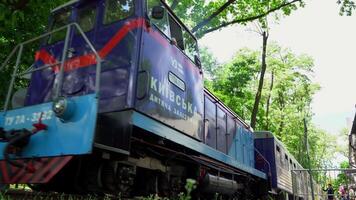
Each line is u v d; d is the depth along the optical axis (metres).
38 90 6.29
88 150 4.30
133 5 5.92
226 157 9.32
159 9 5.84
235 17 15.96
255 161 14.28
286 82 30.47
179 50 6.96
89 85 5.75
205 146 7.79
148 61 5.71
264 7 15.79
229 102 26.33
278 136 31.64
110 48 5.80
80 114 4.56
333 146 54.94
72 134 4.52
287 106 33.12
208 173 8.21
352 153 26.64
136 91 5.29
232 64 27.27
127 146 4.90
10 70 7.86
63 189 5.90
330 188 18.50
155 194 6.25
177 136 6.36
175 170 7.29
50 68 6.30
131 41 5.64
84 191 5.54
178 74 6.73
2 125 5.24
